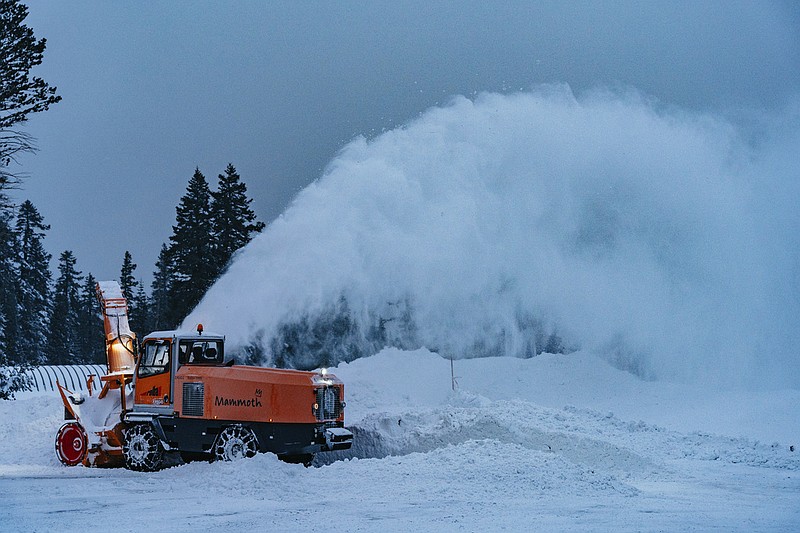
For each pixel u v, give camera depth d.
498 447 16.45
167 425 16.95
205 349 17.45
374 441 19.36
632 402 29.05
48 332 82.69
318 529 11.02
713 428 24.75
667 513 12.34
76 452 18.30
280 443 16.31
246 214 53.72
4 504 13.07
